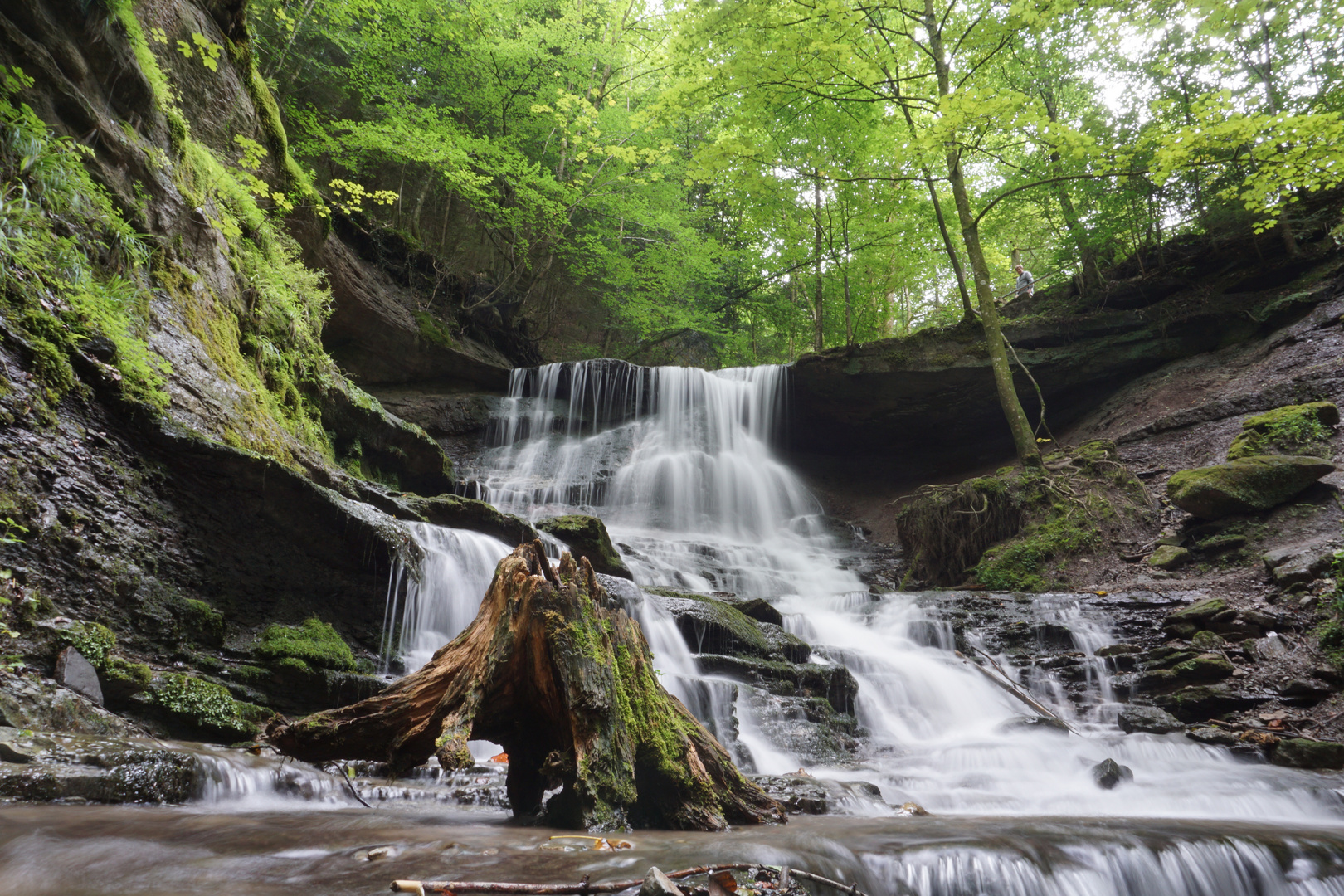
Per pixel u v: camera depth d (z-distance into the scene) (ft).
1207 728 24.41
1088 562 39.32
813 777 19.08
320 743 12.91
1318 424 38.40
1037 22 43.39
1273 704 25.45
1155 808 17.38
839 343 88.63
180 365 24.39
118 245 23.45
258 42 55.52
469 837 10.66
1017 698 28.17
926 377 58.44
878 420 61.72
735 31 46.83
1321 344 45.70
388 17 63.10
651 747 12.92
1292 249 51.03
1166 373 52.85
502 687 12.87
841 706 26.81
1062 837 11.92
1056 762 22.07
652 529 54.24
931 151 44.11
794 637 29.99
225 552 21.80
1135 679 28.12
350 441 38.60
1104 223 55.62
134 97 26.73
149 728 16.35
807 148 68.13
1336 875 11.64
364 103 67.87
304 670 20.08
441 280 62.80
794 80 48.52
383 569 24.70
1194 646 28.73
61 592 16.88
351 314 53.16
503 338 69.10
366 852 9.27
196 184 29.84
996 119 41.37
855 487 63.77
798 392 62.34
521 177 64.80
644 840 10.80
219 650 20.02
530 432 61.31
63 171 21.58
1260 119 36.22
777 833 11.89
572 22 67.51
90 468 18.84
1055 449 54.03
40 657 15.20
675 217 77.30
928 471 62.75
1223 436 43.96
